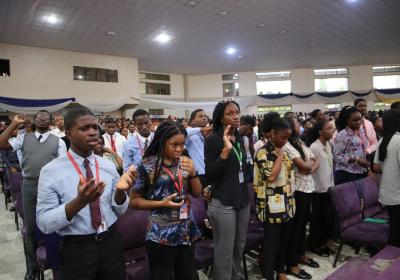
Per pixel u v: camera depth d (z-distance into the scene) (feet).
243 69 54.49
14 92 32.04
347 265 5.98
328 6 27.43
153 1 24.44
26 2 22.63
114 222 5.03
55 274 5.85
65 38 31.14
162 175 5.33
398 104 8.75
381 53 46.37
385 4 27.35
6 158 14.84
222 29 31.81
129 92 40.81
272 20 29.99
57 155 9.39
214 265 6.82
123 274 5.05
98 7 24.56
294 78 56.49
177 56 41.93
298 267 8.44
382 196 7.79
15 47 32.17
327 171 9.64
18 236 12.12
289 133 7.38
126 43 34.40
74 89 36.19
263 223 7.73
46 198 4.52
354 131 10.45
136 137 10.79
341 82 56.75
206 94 57.36
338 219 8.73
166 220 5.22
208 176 6.57
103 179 4.98
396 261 5.26
